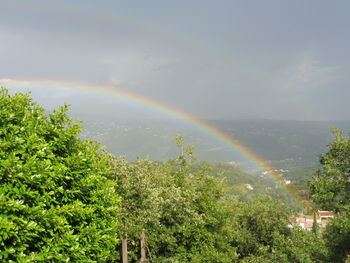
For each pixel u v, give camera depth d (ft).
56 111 38.58
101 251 33.96
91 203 35.70
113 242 36.60
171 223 63.36
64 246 28.37
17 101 36.37
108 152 57.62
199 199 72.54
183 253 62.28
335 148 55.88
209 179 76.64
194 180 78.69
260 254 85.81
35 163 28.04
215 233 69.56
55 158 33.22
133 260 59.77
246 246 93.35
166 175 78.13
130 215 55.31
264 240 93.15
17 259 24.17
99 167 40.37
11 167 26.55
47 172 28.45
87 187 34.71
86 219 34.09
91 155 38.63
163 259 57.98
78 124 38.52
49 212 27.09
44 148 30.91
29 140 30.91
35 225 25.16
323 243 76.43
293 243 80.02
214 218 70.59
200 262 61.26
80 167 34.86
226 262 64.59
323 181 55.06
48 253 26.78
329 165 54.90
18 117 34.06
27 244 25.17
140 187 56.54
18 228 24.43
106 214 36.42
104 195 36.73
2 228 23.22
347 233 56.08
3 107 33.27
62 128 37.86
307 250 76.43
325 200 55.83
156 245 60.75
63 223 28.32
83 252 29.71
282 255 76.74
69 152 37.17
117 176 54.24
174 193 63.26
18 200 24.99
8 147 29.25
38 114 37.55
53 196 31.14
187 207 63.98
